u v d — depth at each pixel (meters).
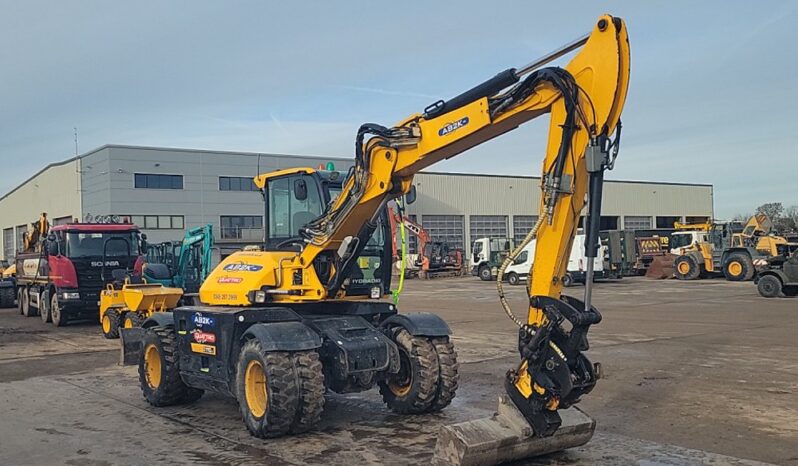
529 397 6.10
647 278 38.94
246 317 8.19
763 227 35.03
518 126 6.68
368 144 7.65
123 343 11.55
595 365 5.97
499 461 6.18
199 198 54.75
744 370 11.19
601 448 7.06
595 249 5.82
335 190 8.91
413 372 8.42
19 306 26.00
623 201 68.75
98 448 7.54
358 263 9.02
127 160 52.12
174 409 9.43
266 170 57.12
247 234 56.16
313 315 8.85
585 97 5.89
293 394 7.42
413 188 8.14
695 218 72.81
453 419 8.41
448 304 25.69
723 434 7.56
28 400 10.14
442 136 6.97
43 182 63.47
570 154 6.00
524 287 35.53
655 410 8.69
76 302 19.98
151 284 17.66
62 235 20.20
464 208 60.94
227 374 8.33
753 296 25.52
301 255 8.52
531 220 65.06
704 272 37.53
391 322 8.77
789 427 7.81
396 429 8.00
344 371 7.70
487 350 13.94
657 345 13.98
